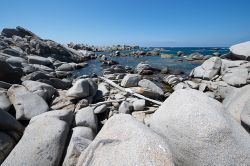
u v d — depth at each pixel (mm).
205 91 13367
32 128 5793
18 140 5762
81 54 36719
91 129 6867
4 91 8492
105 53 52938
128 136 3830
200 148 4039
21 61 17766
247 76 12672
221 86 13188
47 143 5266
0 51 20828
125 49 74125
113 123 4457
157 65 26125
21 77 12078
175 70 21219
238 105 6750
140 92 10859
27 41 31359
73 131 6430
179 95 5109
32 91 8820
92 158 3941
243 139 4238
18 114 7004
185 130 4258
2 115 5754
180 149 4238
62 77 17969
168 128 4527
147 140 3549
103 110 8500
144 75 19188
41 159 4906
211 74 15539
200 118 4262
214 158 3924
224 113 4816
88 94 9680
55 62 24672
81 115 7355
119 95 10773
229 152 3928
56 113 6824
